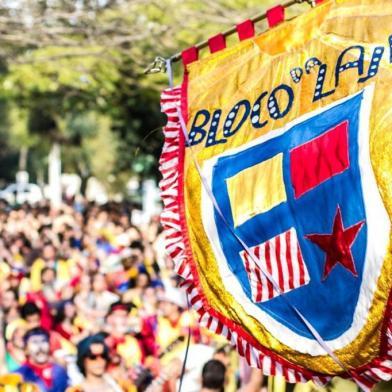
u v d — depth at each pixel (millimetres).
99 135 62000
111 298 16828
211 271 6285
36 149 68250
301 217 5824
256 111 6215
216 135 6375
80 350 11281
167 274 20422
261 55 6305
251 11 17078
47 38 19734
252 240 6066
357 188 5539
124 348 13352
